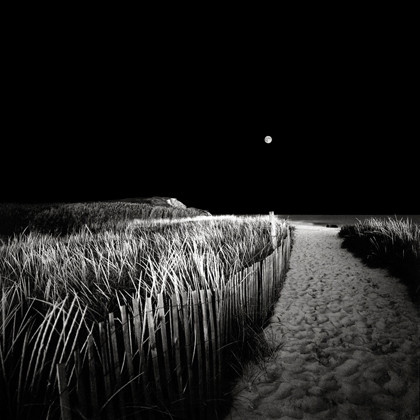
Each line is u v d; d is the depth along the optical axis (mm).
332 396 2338
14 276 3314
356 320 3633
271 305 4066
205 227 7773
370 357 2814
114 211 14422
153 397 1904
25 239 6113
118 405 1713
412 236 5820
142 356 1764
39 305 2439
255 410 2227
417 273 4457
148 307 1819
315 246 9023
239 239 5980
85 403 1504
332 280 5336
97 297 2559
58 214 11883
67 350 1876
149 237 6234
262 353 2910
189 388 1977
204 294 2170
